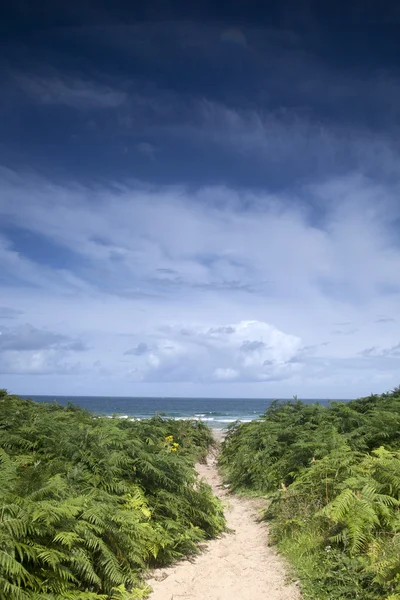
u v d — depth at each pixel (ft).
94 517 18.06
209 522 27.50
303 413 46.29
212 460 62.64
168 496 25.34
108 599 17.92
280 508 29.22
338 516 20.74
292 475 34.32
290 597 19.34
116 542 19.61
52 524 16.80
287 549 24.07
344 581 18.57
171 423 58.44
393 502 21.48
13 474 19.66
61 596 15.58
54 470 21.66
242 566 23.17
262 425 47.57
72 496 19.53
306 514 25.86
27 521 15.65
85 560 16.83
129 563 20.13
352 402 48.21
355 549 19.65
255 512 33.86
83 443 24.88
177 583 20.81
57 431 26.63
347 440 32.91
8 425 28.60
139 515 22.53
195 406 347.15
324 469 26.68
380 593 17.04
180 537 24.30
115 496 22.17
